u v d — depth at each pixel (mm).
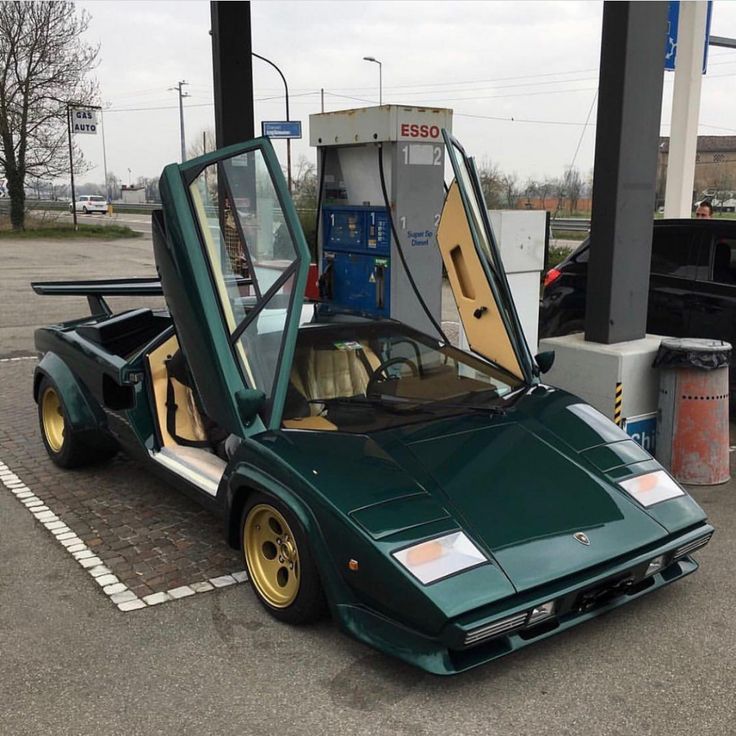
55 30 33219
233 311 3473
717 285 6383
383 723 2635
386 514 2812
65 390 5008
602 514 3035
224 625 3281
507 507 2963
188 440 4414
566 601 2779
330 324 4145
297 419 3598
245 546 3418
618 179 5051
